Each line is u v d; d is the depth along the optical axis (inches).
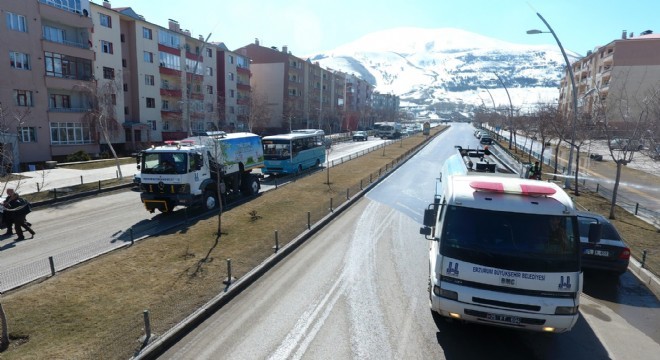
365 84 4975.4
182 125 1911.9
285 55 2758.4
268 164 974.4
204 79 2107.5
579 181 982.4
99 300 300.4
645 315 306.0
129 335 253.0
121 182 863.1
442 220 264.5
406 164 1325.0
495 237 245.9
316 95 3326.8
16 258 409.7
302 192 773.3
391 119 5408.5
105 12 1497.3
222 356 243.4
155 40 1748.3
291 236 480.4
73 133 1285.7
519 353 251.9
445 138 2783.0
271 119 2812.5
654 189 896.3
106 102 1202.6
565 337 271.7
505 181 274.4
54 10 1211.2
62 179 901.2
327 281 360.5
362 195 781.9
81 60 1312.7
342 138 2522.1
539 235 242.4
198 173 576.1
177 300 303.7
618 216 598.9
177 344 255.3
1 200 541.6
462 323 287.9
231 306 309.1
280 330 274.8
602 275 382.9
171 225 538.9
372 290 342.6
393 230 537.3
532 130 2396.7
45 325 262.2
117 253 408.2
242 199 706.2
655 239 479.5
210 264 379.9
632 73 2338.8
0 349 233.9
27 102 1143.6
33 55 1146.0
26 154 1141.7
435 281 253.6
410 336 269.6
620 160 583.5
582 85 3014.3
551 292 232.7
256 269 370.9
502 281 236.8
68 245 454.0
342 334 270.8
